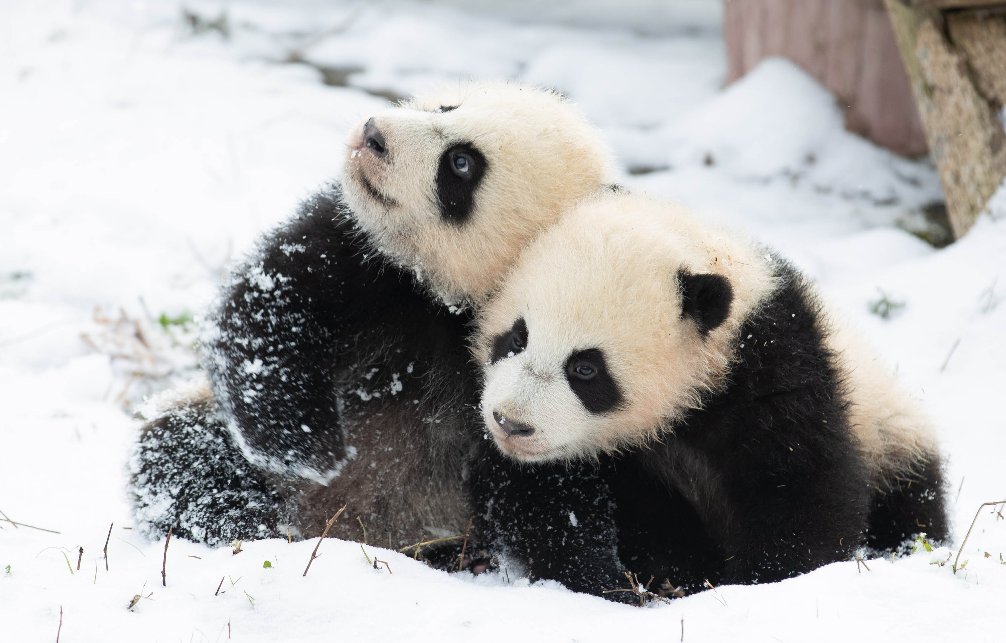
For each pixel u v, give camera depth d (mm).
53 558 8148
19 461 10672
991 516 10555
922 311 14281
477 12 24578
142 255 15516
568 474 9297
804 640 6824
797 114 18406
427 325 9805
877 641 6777
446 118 9414
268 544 8312
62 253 15344
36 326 13922
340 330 9602
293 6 24422
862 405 9875
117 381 13180
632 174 18312
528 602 7617
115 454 11016
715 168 18344
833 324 9898
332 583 7586
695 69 21734
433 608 7379
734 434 9156
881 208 17406
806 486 8922
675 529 9766
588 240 8922
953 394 12891
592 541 9156
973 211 15156
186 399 10125
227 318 9258
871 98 18234
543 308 8695
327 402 9312
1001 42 15180
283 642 6961
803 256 15844
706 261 9180
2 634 6805
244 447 9195
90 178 17188
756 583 8953
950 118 15305
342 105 19922
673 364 9000
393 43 22453
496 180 9359
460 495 9977
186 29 22938
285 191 17094
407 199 9305
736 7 19438
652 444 9469
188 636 6895
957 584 7504
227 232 16031
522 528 9195
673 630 7109
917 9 15594
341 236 9586
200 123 19094
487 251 9508
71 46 21922
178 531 9414
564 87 21062
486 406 8648
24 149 18031
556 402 8570
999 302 14086
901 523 10258
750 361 9055
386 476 9914
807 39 18641
